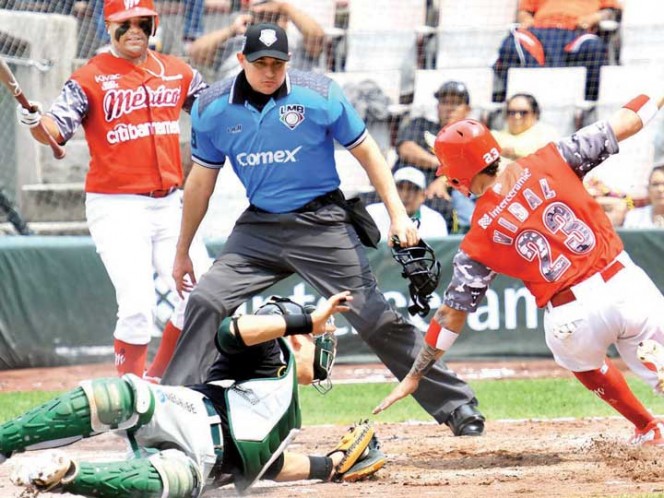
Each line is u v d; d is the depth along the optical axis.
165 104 24.69
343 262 21.41
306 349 16.67
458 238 36.72
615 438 22.41
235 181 41.75
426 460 20.69
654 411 27.23
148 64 24.61
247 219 21.48
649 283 18.41
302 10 46.16
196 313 21.03
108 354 36.59
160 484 13.62
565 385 33.06
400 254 20.77
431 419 27.45
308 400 31.31
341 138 20.98
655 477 17.97
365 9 46.66
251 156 20.89
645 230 37.28
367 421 18.83
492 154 18.23
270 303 15.76
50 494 16.34
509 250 18.28
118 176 24.31
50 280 36.25
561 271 18.08
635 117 18.28
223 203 41.72
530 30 44.75
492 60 45.62
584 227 18.08
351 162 43.03
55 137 23.55
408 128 41.97
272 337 15.04
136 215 24.48
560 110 43.97
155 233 24.97
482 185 18.50
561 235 18.03
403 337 21.84
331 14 46.56
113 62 24.33
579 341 18.31
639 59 44.38
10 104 44.22
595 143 18.19
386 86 44.38
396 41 46.31
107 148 24.28
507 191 18.19
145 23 24.23
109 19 24.12
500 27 45.69
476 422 23.16
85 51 45.31
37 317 36.22
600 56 44.28
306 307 15.91
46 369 36.22
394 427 25.92
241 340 14.92
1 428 13.66
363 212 21.67
